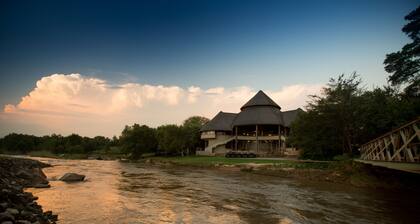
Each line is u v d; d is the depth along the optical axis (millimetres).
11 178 21250
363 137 33281
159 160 59969
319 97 35000
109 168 43250
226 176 31047
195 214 13516
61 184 23484
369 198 18375
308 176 28594
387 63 31859
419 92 30344
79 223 11555
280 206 15602
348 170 26469
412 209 15078
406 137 16062
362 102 32406
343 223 12258
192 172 35906
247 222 12250
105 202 16016
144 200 16828
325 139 34531
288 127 58062
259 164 37469
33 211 11625
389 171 25109
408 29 29656
